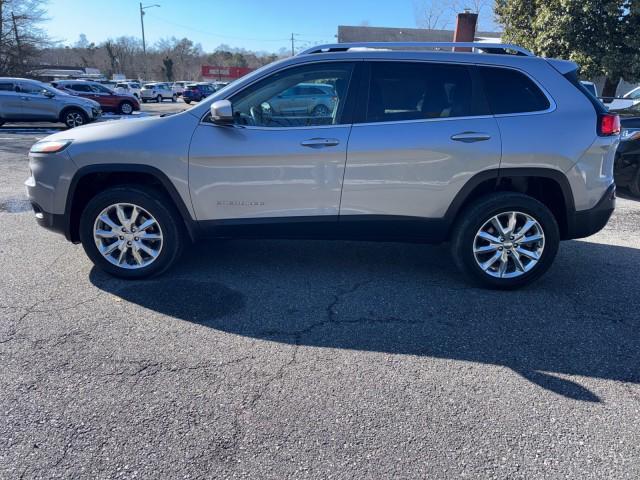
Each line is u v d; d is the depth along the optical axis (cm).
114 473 213
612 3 1403
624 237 561
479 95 377
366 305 374
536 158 373
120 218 395
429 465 219
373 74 378
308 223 392
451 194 381
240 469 216
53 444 229
